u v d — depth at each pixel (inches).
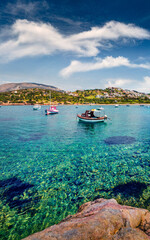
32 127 1427.2
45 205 343.9
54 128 1376.7
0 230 277.3
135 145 819.4
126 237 162.7
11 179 455.2
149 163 570.9
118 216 188.9
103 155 659.4
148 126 1491.1
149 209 321.4
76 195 378.3
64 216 310.2
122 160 600.7
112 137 1020.5
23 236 265.1
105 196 371.6
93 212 213.5
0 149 745.6
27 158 625.3
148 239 163.8
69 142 887.7
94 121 1707.7
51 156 649.0
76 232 165.3
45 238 162.7
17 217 307.9
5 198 367.6
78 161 592.7
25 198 367.9
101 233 164.4
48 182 438.6
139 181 439.2
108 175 477.4
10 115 2635.3
